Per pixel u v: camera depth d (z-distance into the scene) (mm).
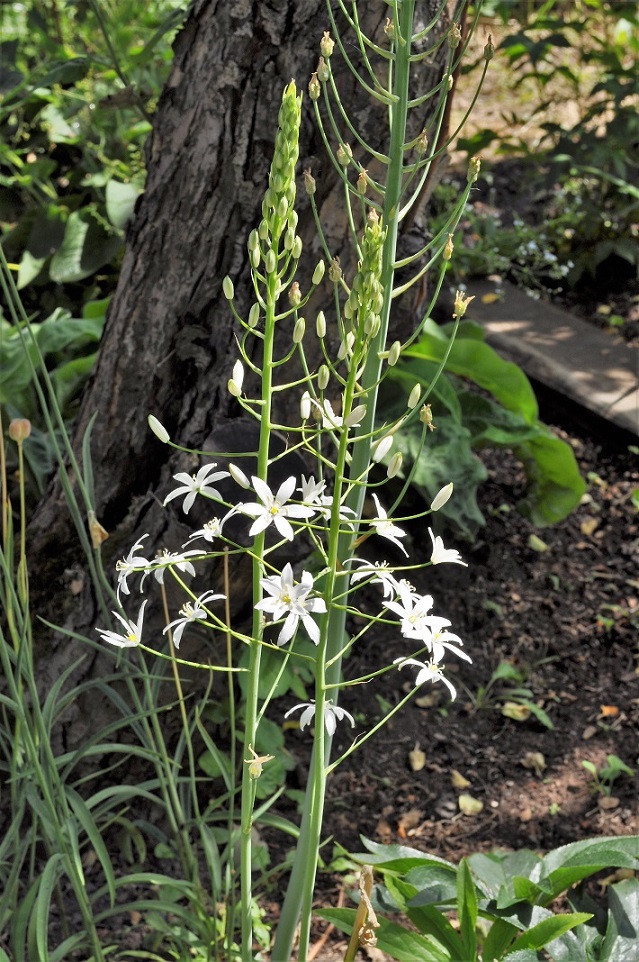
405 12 1430
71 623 2215
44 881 1580
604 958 1779
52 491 2316
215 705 2393
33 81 4230
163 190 1979
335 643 1581
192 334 2027
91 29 4461
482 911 1776
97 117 4051
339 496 1258
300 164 1836
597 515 3494
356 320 1343
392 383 3051
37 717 1662
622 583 3207
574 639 3029
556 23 4477
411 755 2666
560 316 4406
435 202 4973
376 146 1824
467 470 2898
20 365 2848
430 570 3205
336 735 2717
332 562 1284
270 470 1886
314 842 1474
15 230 4129
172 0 3973
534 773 2623
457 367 3061
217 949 2008
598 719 2771
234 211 1921
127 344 2092
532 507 3287
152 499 2105
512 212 5152
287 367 1990
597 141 4516
